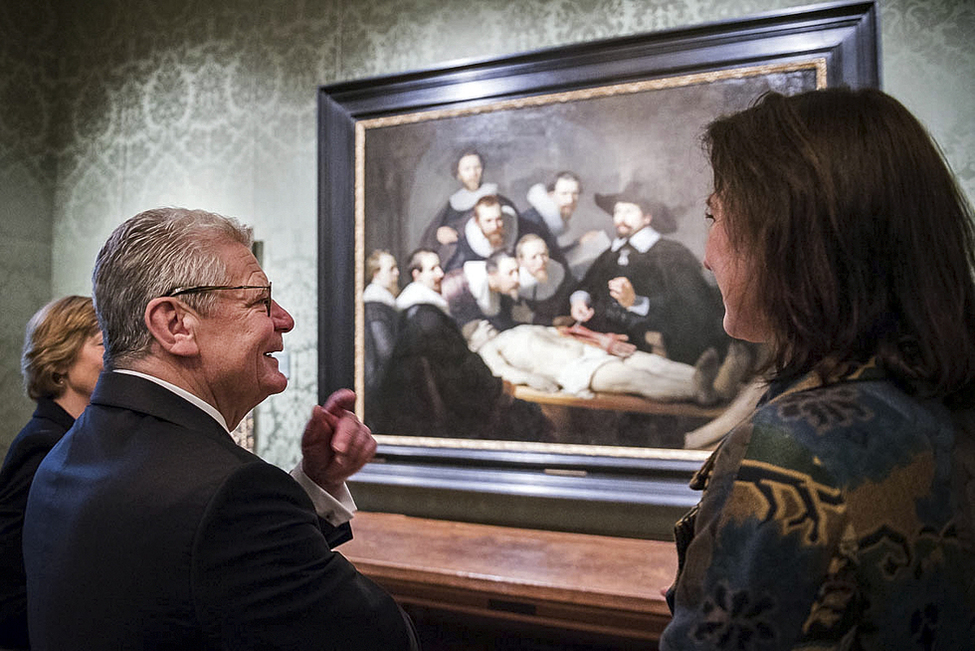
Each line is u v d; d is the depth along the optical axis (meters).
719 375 2.48
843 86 0.77
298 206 3.22
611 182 2.64
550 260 2.72
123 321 1.12
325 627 1.00
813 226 0.70
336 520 1.40
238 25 3.38
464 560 2.38
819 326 0.70
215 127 3.41
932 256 0.69
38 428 1.81
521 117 2.77
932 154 0.72
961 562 0.64
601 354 2.64
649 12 2.68
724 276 0.83
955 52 2.33
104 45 3.71
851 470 0.61
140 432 1.05
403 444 2.93
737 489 0.64
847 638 0.60
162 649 0.94
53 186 3.80
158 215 1.16
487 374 2.80
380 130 2.99
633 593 2.05
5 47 3.62
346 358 3.03
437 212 2.89
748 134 0.77
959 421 0.71
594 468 2.64
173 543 0.93
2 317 3.59
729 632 0.61
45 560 1.02
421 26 3.02
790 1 2.50
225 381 1.14
